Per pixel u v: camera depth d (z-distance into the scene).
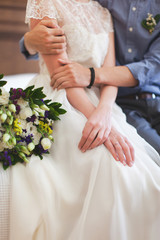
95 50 1.38
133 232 1.01
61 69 1.28
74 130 1.13
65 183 1.06
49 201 0.98
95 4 1.48
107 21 1.49
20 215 0.97
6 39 3.18
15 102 1.04
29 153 1.04
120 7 1.50
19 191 0.99
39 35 1.28
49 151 1.14
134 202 1.01
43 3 1.32
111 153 1.08
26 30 3.20
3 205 1.00
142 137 1.31
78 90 1.27
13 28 3.15
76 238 0.98
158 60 1.42
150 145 1.25
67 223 1.01
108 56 1.47
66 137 1.12
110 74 1.34
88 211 0.99
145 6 1.48
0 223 0.99
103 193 1.01
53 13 1.33
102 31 1.44
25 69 3.31
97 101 1.32
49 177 1.03
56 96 1.24
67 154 1.11
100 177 1.03
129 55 1.53
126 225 1.00
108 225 0.98
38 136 1.07
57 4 1.35
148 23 1.47
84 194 1.05
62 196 1.01
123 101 1.53
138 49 1.53
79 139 1.12
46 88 1.30
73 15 1.37
